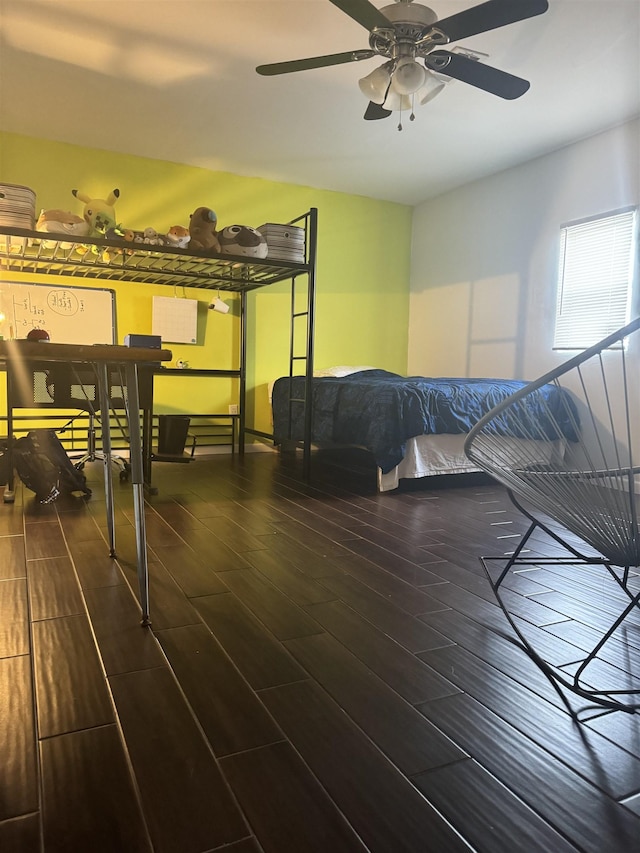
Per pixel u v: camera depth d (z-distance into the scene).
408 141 3.78
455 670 1.33
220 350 4.56
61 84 3.06
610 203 3.58
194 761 0.99
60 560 1.99
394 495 3.24
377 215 5.08
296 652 1.39
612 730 1.11
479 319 4.58
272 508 2.86
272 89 3.09
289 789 0.93
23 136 3.74
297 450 4.77
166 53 2.76
